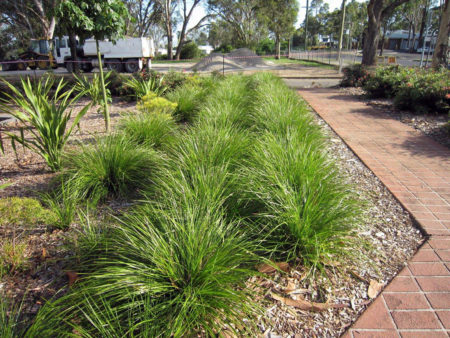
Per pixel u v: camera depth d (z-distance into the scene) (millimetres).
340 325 2227
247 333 2105
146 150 4410
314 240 2662
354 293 2496
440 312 2309
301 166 3350
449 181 4410
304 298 2445
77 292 2160
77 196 3619
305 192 2945
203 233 2418
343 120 8047
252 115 5961
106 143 4309
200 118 5797
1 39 45500
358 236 3053
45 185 4125
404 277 2646
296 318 2275
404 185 4297
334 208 2938
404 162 5125
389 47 73188
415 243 3102
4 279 2561
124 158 4020
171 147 4609
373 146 5938
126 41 23969
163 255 2320
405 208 3713
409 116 8406
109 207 3641
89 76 16688
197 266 2283
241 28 48062
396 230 3309
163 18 48125
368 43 16016
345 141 6258
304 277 2639
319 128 5703
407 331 2162
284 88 9266
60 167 4500
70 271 2561
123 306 2004
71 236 3012
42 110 4449
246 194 3135
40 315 2006
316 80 17844
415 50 56625
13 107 9750
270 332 2158
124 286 2090
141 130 5078
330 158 4781
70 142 5773
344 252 2701
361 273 2701
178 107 7484
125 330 2002
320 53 42188
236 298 2137
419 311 2320
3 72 24688
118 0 6070
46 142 4426
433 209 3682
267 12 39750
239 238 2572
